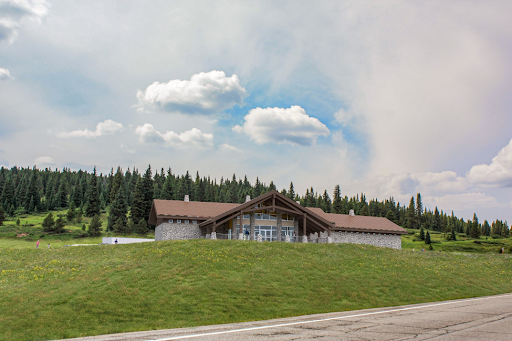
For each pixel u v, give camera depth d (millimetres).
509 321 13461
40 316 17953
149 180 106625
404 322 13461
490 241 109875
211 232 41906
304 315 16906
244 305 19375
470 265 35406
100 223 86625
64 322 17031
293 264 27703
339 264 29109
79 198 120875
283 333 11727
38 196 114312
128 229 88625
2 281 25359
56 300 20188
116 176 124062
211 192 120562
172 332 12859
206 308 18844
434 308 17531
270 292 21609
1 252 35312
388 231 49438
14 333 15828
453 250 98312
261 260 28156
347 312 17172
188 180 135250
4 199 111188
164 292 21219
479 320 13734
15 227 86312
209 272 24625
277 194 40406
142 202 97562
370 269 28516
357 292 22500
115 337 12227
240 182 166875
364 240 49094
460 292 24625
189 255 28641
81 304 19516
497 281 29922
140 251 31344
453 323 13125
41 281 24578
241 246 32188
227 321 16547
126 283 22766
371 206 140375
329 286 23406
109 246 35531
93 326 16406
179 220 42688
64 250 35125
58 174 166500
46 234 82125
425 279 27156
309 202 125875
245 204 39375
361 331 11828
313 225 45531
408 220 136250
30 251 35875
